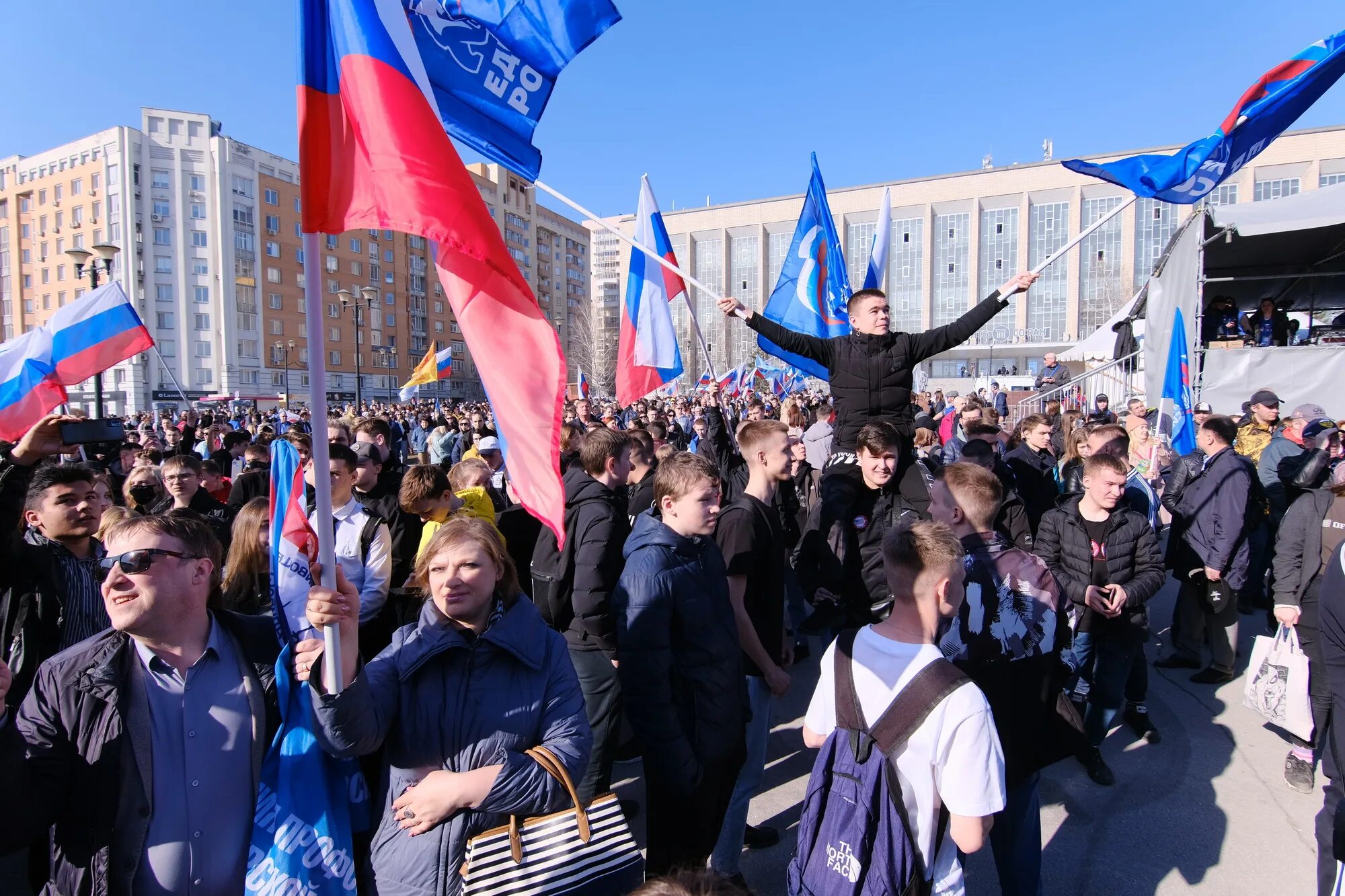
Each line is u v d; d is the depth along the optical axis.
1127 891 2.94
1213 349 9.33
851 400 3.89
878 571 3.46
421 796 1.79
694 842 2.65
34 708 1.82
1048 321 50.69
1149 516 5.02
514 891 1.74
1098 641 3.74
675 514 2.71
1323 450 5.43
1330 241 10.50
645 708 2.50
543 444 2.29
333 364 61.38
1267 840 3.26
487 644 2.01
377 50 1.98
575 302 94.94
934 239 53.62
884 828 1.79
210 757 1.90
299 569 1.94
